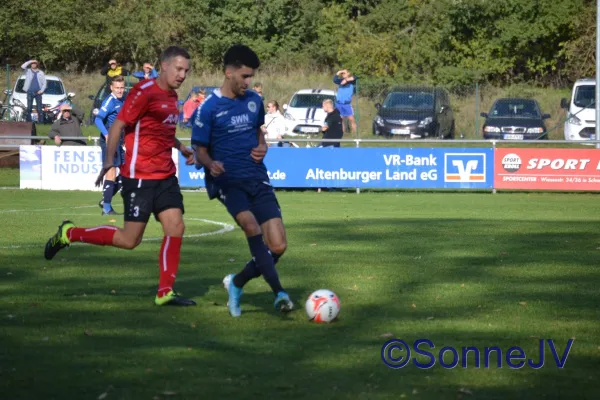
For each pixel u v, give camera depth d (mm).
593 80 68688
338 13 99312
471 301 16578
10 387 10922
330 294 14781
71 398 10484
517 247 24156
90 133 67312
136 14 99875
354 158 43812
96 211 34500
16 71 93375
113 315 15195
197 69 98312
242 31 99000
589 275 19547
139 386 10977
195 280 18891
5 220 30719
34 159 45000
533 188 42938
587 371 11828
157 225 29828
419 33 92250
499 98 70312
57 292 17359
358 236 26641
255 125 15477
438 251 23344
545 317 15156
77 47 98562
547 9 89250
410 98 66688
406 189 46094
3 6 98188
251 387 10961
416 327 14344
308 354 12602
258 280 18938
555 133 74500
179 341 13336
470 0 89438
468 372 11742
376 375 11562
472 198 41531
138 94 15586
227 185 15211
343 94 58969
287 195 42719
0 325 14344
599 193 44031
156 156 15930
